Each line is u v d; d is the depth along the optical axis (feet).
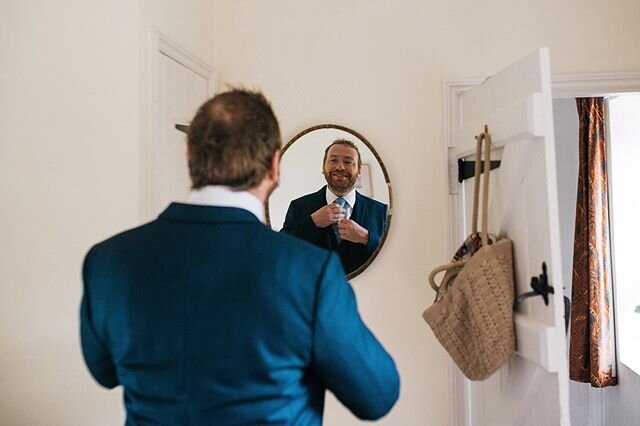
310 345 3.07
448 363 7.14
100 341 3.37
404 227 7.31
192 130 3.33
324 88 7.50
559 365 4.52
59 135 5.91
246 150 3.24
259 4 7.65
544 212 4.68
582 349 10.98
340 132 7.40
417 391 7.20
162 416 3.07
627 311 10.52
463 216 7.08
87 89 5.87
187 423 3.03
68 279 5.86
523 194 5.12
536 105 4.71
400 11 7.43
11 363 5.94
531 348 4.77
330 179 7.38
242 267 3.08
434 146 7.30
